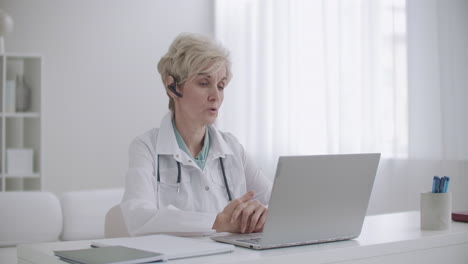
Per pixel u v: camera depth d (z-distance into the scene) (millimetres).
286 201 1141
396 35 3791
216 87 1640
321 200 1199
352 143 4039
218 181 1756
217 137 1766
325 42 4242
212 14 5418
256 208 1393
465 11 3434
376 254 1217
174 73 1652
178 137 1718
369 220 1697
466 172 3422
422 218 1482
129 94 5148
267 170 4777
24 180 4355
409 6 3715
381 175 3887
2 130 4133
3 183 4090
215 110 1648
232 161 1813
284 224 1154
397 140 3789
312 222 1200
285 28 4652
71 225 2150
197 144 1747
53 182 4906
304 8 4484
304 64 4473
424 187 3633
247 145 4918
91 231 2182
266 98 4801
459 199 3459
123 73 5133
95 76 5043
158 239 1202
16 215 2012
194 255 1036
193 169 1699
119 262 933
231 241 1219
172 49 1666
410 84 3705
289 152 4555
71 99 4965
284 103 4656
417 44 3678
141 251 1022
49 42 4902
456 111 3471
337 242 1243
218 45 1659
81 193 2219
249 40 4930
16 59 4363
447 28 3518
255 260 1017
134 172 1589
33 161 4277
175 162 1688
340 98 4098
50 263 1056
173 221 1354
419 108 3664
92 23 5039
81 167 4984
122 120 5121
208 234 1373
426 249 1322
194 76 1616
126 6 5152
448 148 3514
